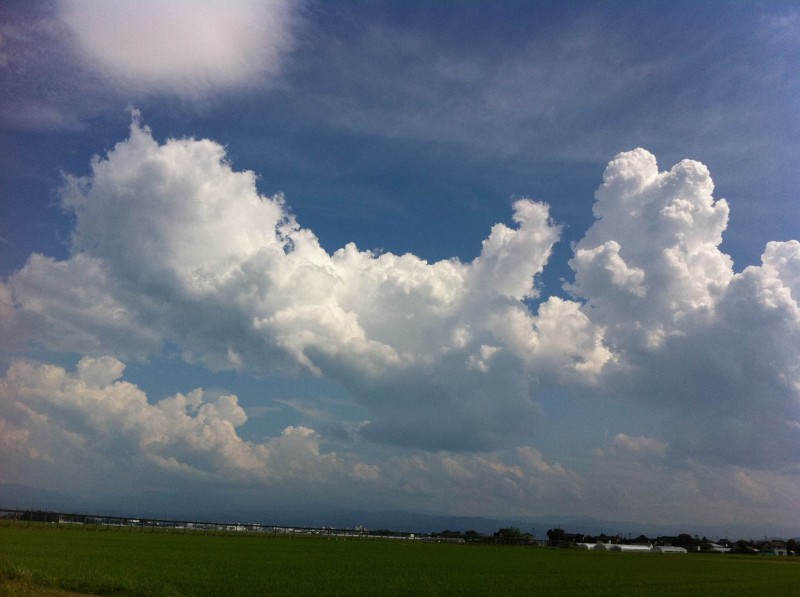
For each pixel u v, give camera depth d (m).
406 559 73.31
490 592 40.16
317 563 59.38
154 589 33.06
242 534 134.00
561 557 98.31
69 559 47.44
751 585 51.81
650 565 81.88
